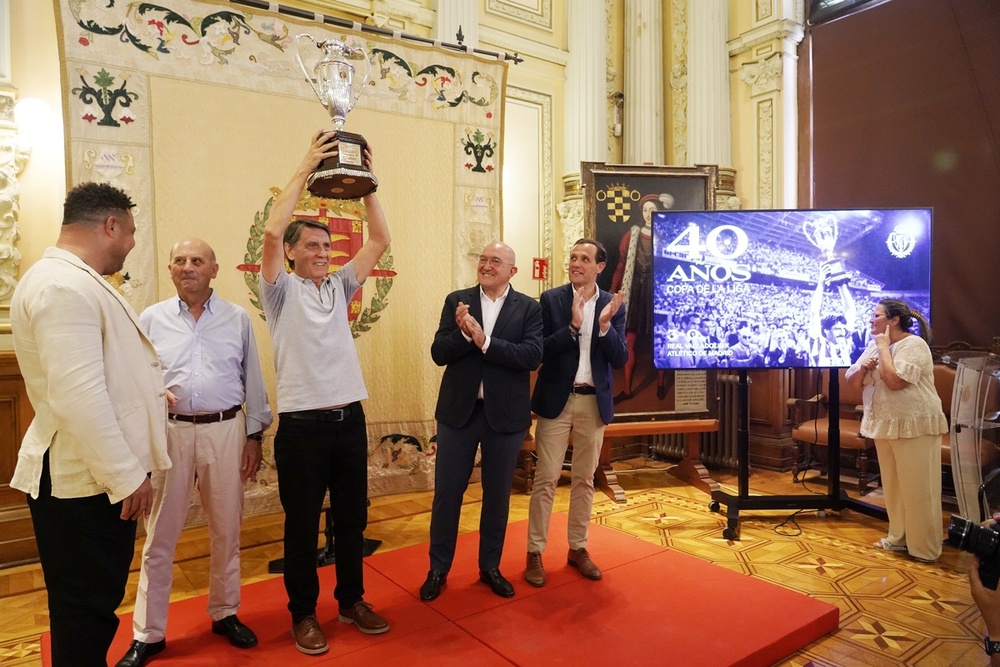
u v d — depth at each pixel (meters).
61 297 1.52
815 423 4.36
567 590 2.64
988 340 4.16
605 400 2.77
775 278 3.71
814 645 2.32
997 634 1.47
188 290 2.19
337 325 2.27
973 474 2.46
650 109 5.42
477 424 2.61
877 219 3.67
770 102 5.08
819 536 3.48
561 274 5.25
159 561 2.13
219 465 2.21
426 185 4.04
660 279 3.75
